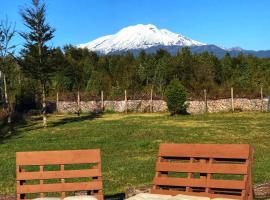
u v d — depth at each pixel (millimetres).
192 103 43906
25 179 8148
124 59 69812
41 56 39031
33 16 38719
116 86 56625
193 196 7664
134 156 20922
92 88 58062
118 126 33625
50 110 49812
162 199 7609
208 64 59438
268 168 15602
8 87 44562
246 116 39250
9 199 10391
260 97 44438
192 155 8148
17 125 38094
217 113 43094
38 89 48312
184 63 58312
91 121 39188
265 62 60656
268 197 10102
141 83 60125
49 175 8219
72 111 49469
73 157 8320
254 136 27547
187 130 30234
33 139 29047
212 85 55844
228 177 14055
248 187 7656
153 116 41656
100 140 26781
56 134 31062
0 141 28500
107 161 19250
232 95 44969
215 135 28125
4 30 38438
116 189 13109
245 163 7719
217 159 8047
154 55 69125
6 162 19781
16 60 39938
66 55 74750
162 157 8445
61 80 58031
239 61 65438
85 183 8266
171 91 41656
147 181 14250
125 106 47844
